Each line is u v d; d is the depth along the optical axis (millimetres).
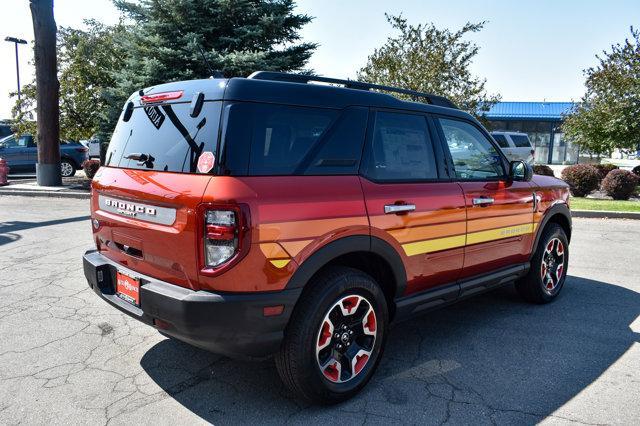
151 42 13031
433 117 3781
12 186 14023
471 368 3541
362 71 15367
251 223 2578
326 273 2967
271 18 13180
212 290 2631
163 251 2822
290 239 2713
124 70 13883
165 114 3074
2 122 20469
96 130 17359
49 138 14117
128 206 3078
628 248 7512
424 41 14797
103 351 3729
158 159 2967
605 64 16250
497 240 4148
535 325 4387
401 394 3174
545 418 2912
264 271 2645
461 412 2969
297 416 2902
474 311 4750
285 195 2719
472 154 4055
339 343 3033
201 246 2607
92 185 3555
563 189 5109
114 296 3232
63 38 17078
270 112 2828
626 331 4254
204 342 2654
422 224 3438
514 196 4293
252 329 2650
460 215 3730
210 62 12594
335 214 2906
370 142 3248
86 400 3037
